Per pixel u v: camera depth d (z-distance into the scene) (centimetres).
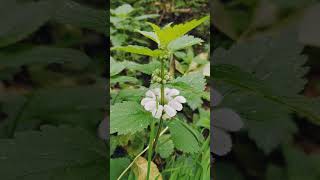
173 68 38
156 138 38
